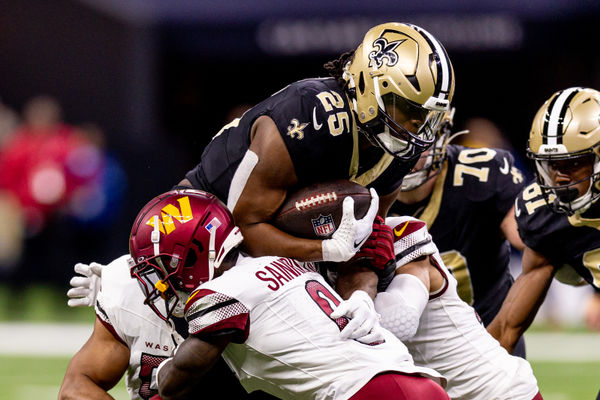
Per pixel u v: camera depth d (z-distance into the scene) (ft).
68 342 95.91
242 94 150.20
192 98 147.23
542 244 48.44
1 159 129.70
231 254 38.14
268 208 38.88
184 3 141.49
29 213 120.67
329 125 38.63
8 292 123.24
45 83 134.92
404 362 36.96
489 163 53.67
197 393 41.91
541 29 136.87
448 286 43.37
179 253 36.86
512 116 147.64
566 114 45.62
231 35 142.20
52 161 119.24
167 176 126.82
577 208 46.21
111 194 121.80
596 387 72.38
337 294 39.47
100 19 137.69
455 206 53.11
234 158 40.14
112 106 139.95
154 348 41.09
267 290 36.65
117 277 41.75
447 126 50.98
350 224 37.96
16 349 91.86
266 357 36.73
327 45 140.36
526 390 42.63
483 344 43.47
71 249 123.03
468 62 146.10
